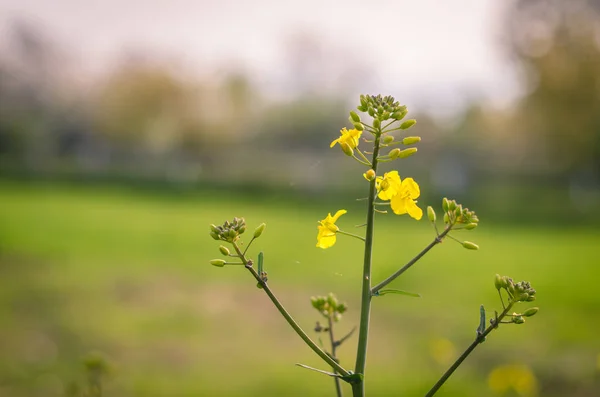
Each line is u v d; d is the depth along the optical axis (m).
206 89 58.53
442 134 44.75
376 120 1.64
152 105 58.03
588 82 32.69
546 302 10.01
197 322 8.52
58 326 8.07
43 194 37.47
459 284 11.67
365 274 1.59
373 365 6.53
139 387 5.76
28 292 10.23
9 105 57.31
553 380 5.91
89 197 36.19
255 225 22.53
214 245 17.36
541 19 33.19
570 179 38.06
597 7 31.92
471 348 1.54
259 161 48.25
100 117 60.22
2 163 50.69
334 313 2.04
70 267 12.96
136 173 46.56
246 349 7.21
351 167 35.78
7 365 6.27
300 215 26.59
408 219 24.95
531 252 17.19
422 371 6.28
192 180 40.88
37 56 59.41
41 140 58.81
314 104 53.72
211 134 56.47
